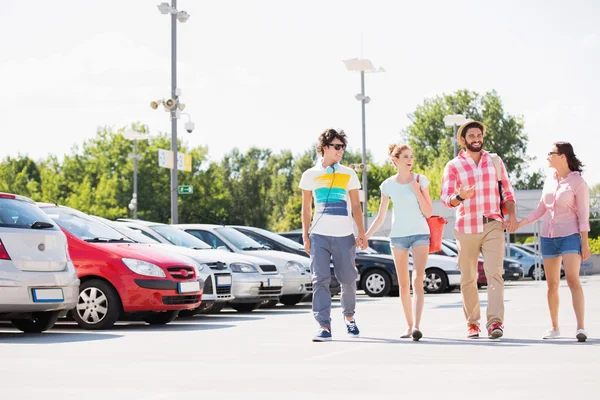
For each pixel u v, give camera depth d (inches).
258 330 543.2
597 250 2568.9
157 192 3954.2
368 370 329.7
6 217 495.2
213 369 338.3
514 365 339.3
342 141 466.0
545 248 449.1
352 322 479.5
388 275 1074.7
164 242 748.0
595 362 345.7
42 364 357.7
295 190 5083.7
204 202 4077.3
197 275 606.2
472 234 454.0
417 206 466.3
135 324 610.5
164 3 1194.0
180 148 4082.2
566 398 258.2
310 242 467.2
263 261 764.6
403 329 534.3
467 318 462.6
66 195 4133.9
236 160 5575.8
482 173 454.6
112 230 629.0
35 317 518.0
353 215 471.2
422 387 284.2
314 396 268.2
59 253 512.4
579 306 436.1
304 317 676.7
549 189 448.8
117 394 274.8
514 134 4372.5
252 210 5093.5
